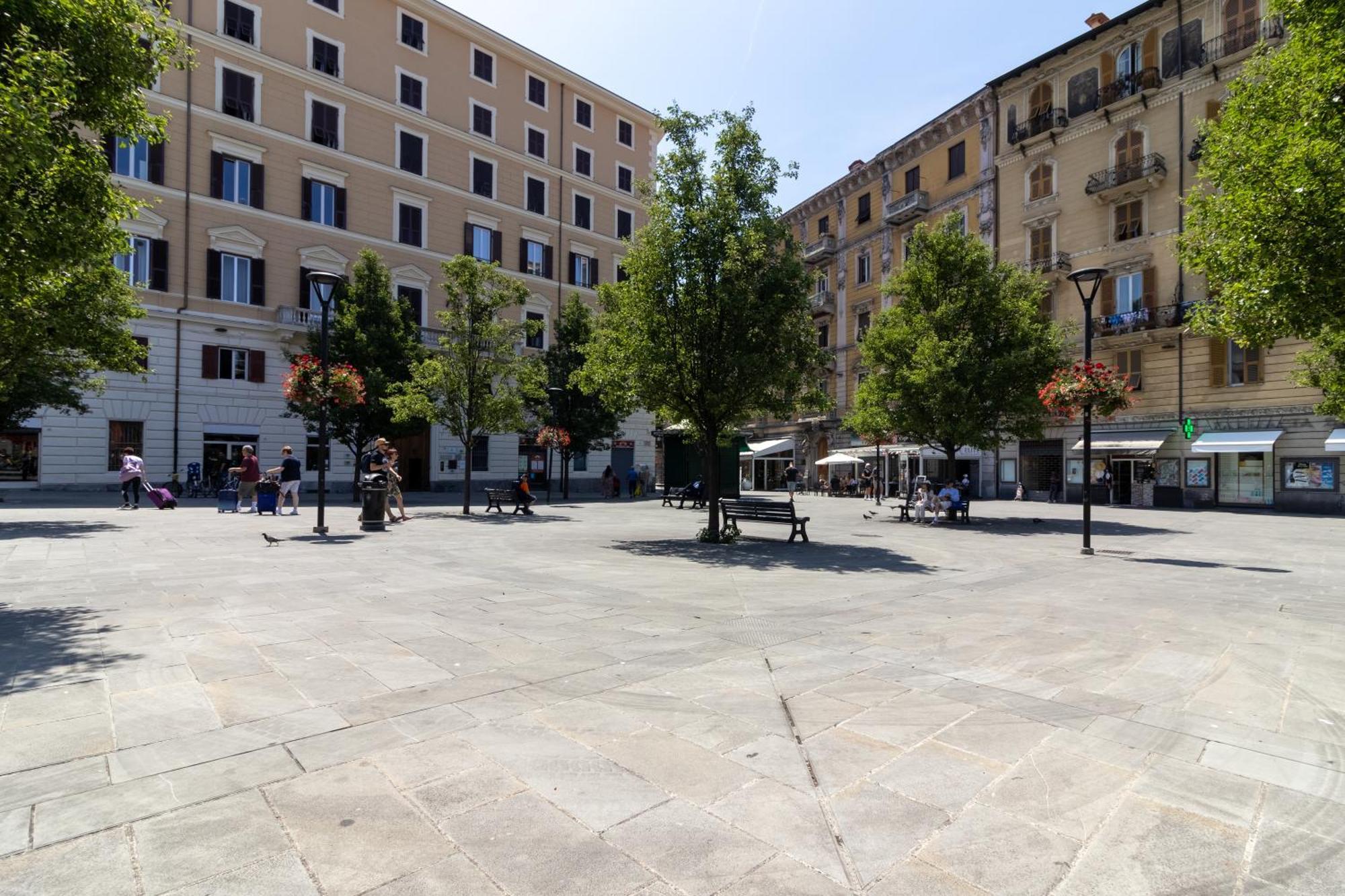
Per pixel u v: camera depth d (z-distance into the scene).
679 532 14.61
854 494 36.47
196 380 26.19
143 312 10.98
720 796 2.80
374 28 31.78
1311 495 23.55
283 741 3.26
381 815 2.61
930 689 4.15
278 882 2.17
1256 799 2.81
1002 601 7.02
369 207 31.34
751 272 12.21
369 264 26.70
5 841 2.37
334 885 2.16
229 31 27.56
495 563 9.31
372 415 24.64
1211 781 2.97
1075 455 30.20
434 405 18.84
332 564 8.81
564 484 32.31
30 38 5.60
